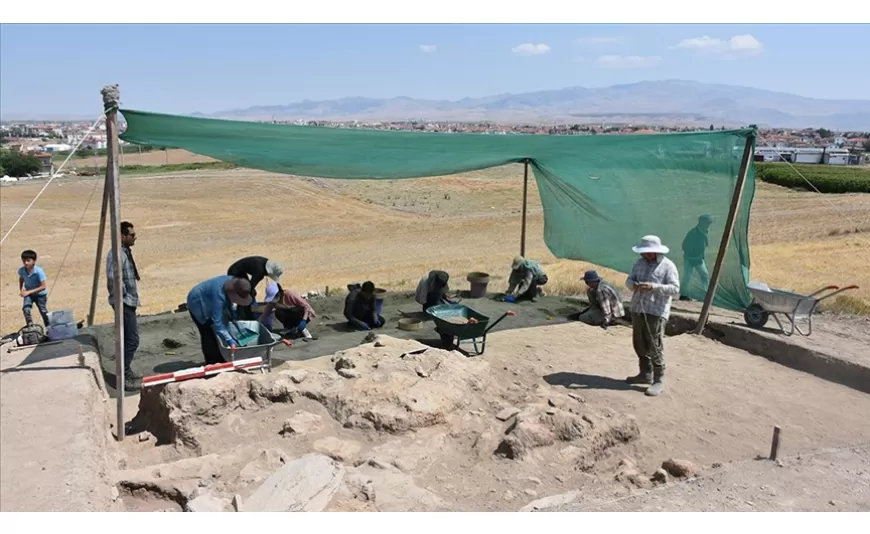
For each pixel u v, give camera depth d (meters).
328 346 10.02
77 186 64.75
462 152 10.62
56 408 6.23
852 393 8.38
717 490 5.27
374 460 5.97
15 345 8.53
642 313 8.17
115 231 6.69
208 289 7.92
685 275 12.12
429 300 11.91
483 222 48.59
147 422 7.11
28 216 49.44
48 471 5.03
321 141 9.15
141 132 8.32
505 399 7.88
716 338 10.72
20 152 88.00
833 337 9.95
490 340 10.54
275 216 53.03
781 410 7.79
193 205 57.09
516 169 86.69
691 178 11.52
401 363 7.96
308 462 5.38
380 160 10.67
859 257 23.97
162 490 5.40
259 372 7.65
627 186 12.22
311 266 32.00
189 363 9.16
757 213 42.72
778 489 5.28
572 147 10.79
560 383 8.55
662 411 7.69
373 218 52.41
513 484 5.82
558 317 12.22
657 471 5.95
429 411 6.87
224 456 5.98
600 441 6.54
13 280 30.97
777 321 10.26
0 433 5.70
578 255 13.91
